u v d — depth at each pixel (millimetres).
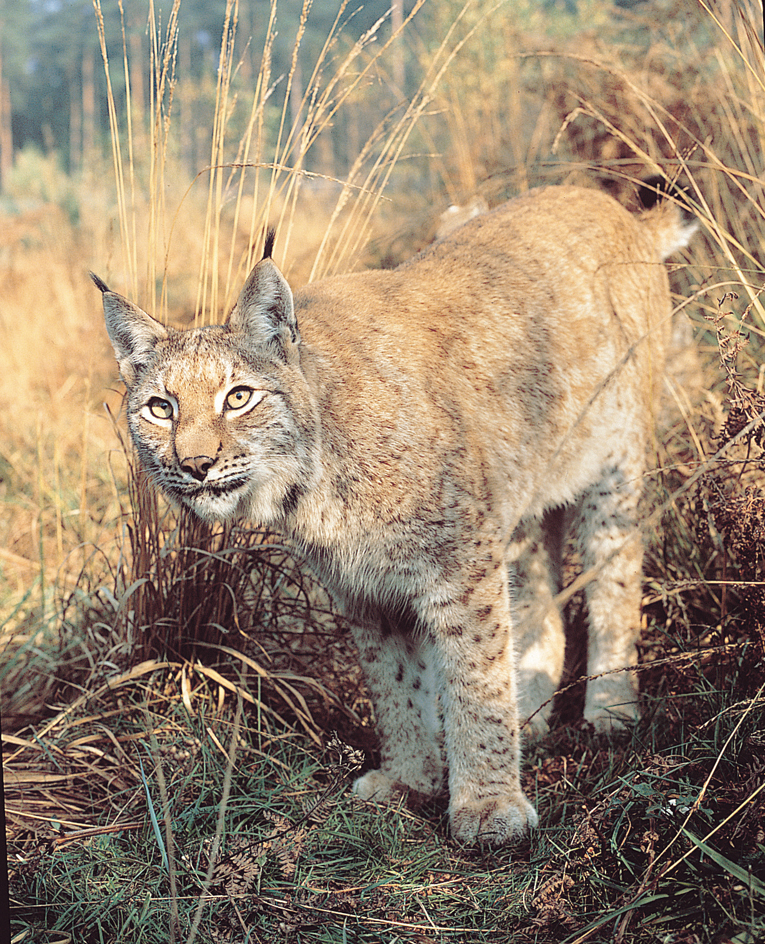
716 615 3518
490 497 3225
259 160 3758
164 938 2539
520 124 6336
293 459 3053
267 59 3695
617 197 5180
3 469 6293
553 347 3568
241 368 2969
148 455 3133
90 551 4895
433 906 2686
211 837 2914
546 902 2498
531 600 3957
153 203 3701
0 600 4730
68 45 54969
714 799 2549
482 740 3162
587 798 2916
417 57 6543
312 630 4082
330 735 3508
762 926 2148
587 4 6871
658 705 3387
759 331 3246
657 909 2418
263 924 2584
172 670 3699
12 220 10984
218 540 3867
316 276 4113
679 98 5023
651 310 4059
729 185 4676
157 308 3992
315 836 2943
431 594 3166
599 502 3805
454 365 3297
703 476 3154
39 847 2963
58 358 7973
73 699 3879
